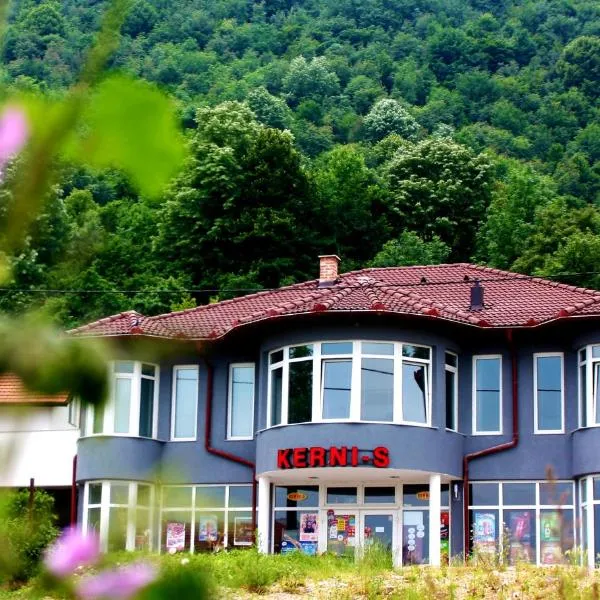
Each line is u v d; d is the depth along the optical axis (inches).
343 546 1332.4
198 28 5910.4
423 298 1427.2
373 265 3036.4
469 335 1365.7
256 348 1407.5
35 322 78.0
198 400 1400.1
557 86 5689.0
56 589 82.9
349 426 1278.3
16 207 75.1
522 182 3299.7
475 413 1352.1
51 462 1380.4
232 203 2778.1
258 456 1338.6
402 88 5846.5
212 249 2790.4
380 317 1299.2
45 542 85.1
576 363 1325.0
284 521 1355.8
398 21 6628.9
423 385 1317.7
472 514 1317.7
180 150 76.8
